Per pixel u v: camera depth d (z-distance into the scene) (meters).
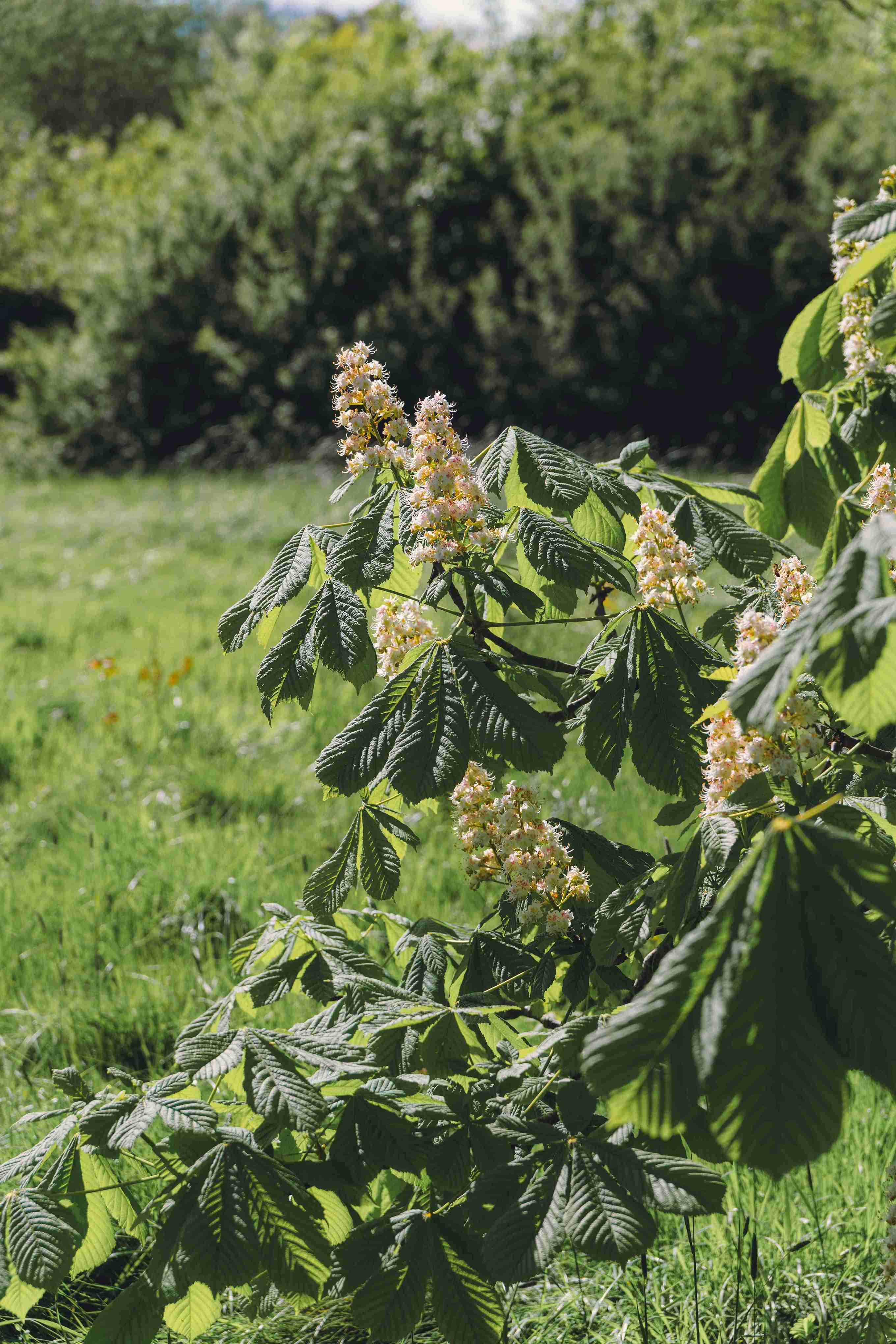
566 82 21.36
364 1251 1.72
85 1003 3.57
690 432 18.89
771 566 1.96
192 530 13.77
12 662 7.77
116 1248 2.66
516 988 2.00
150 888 4.24
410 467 1.75
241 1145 1.68
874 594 1.01
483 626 1.84
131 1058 3.39
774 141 18.47
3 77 38.97
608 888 2.07
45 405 22.19
